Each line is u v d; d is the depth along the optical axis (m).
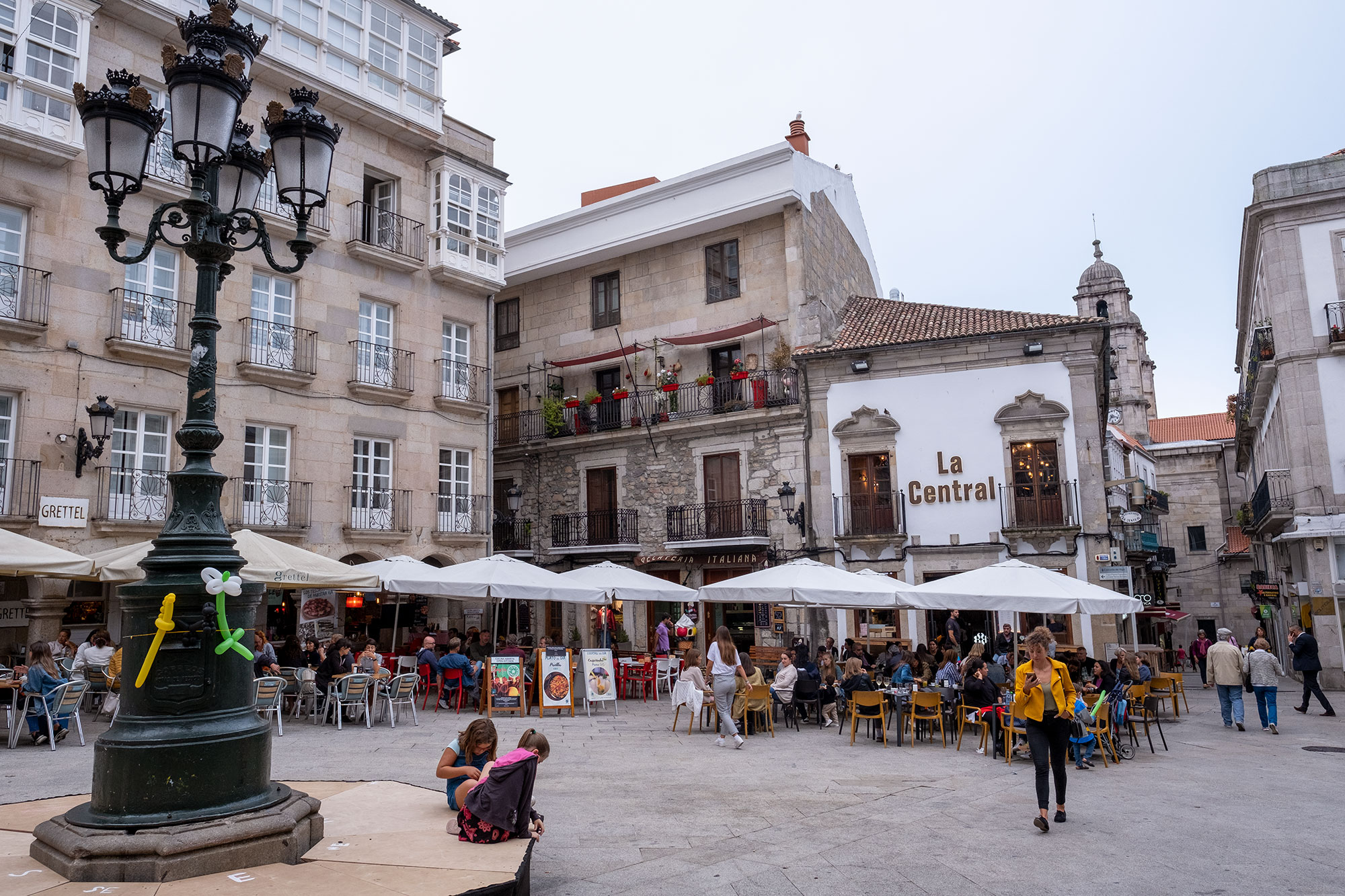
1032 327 20.42
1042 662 7.66
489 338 23.17
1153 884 5.94
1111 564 19.27
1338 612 19.77
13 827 5.84
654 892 5.73
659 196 25.45
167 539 5.27
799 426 22.42
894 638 20.47
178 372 16.84
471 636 19.39
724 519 23.09
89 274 15.83
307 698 14.80
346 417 19.50
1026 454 20.42
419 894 4.61
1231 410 35.66
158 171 16.84
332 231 19.70
